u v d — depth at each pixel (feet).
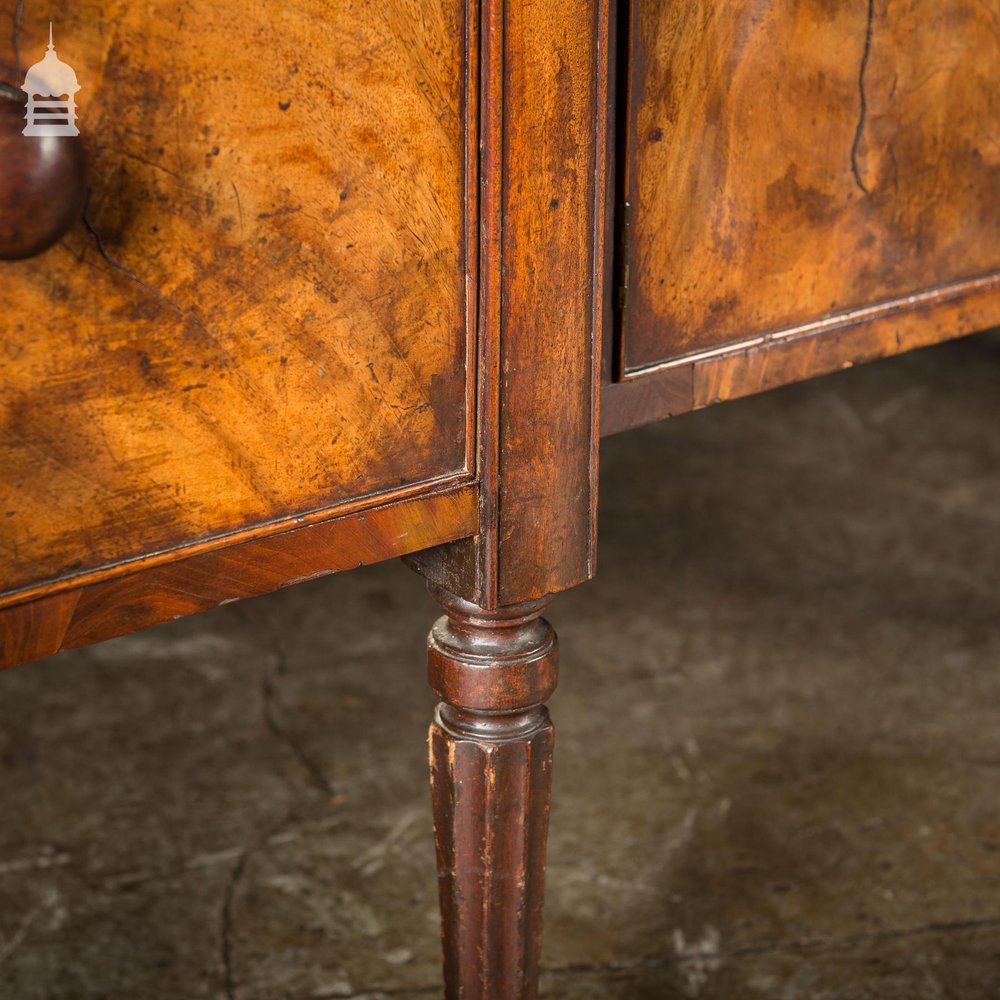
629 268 2.62
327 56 2.08
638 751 5.04
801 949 4.13
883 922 4.23
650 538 6.60
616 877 4.43
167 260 2.04
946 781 4.87
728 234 2.76
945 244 3.15
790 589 6.16
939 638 5.77
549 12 2.26
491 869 2.89
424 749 5.11
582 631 5.83
